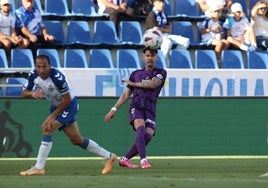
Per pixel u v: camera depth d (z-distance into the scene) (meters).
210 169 36.47
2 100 44.97
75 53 55.97
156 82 36.06
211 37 59.72
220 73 51.97
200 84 51.72
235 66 58.59
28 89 32.97
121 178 30.23
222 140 46.91
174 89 51.34
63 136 45.38
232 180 29.34
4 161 42.56
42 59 31.92
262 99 47.22
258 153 47.16
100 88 50.34
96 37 58.66
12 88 49.28
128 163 36.69
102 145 45.81
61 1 60.12
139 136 36.06
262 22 60.91
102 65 56.28
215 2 59.66
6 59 54.22
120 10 59.75
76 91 50.06
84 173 33.97
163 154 46.34
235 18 60.28
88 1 60.97
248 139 47.12
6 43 54.72
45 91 32.72
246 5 63.84
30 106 45.22
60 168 37.31
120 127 46.00
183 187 26.52
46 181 28.66
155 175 32.31
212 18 59.91
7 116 45.03
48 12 59.56
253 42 60.19
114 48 58.06
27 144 45.19
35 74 32.59
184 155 46.56
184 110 46.53
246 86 52.34
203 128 46.66
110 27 59.09
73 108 33.44
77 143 34.22
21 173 32.81
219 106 46.84
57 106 33.50
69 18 59.41
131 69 50.59
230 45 59.91
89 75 50.19
